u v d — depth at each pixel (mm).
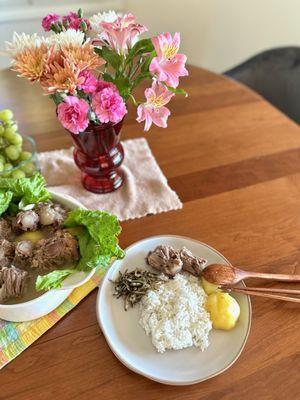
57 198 590
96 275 563
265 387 458
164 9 1493
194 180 741
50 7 1411
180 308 495
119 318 511
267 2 1393
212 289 531
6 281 483
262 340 500
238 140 834
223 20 1500
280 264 596
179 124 875
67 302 532
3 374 463
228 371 469
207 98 959
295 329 513
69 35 491
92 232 504
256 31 1483
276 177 749
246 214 675
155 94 522
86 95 521
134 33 521
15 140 680
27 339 492
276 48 1139
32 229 548
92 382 458
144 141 824
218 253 576
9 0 1397
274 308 536
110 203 688
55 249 509
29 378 460
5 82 994
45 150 796
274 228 651
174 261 542
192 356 472
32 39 499
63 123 495
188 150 808
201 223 659
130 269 567
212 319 495
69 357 480
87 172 688
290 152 806
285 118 899
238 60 1601
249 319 499
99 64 494
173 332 480
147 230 645
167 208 682
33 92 959
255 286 560
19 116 879
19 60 486
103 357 481
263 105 940
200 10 1482
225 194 713
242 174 754
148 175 744
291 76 1112
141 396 448
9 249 525
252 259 603
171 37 499
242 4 1434
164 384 456
